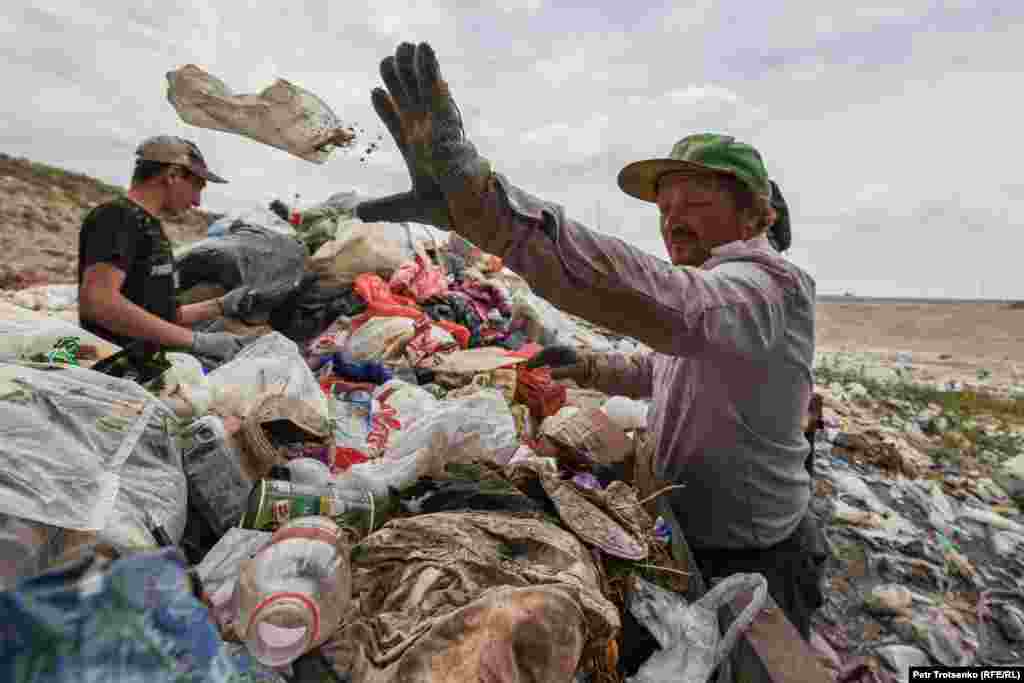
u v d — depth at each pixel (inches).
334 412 74.0
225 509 44.7
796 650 42.7
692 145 65.4
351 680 31.7
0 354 54.9
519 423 80.6
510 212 41.6
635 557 46.8
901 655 108.8
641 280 47.4
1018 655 115.6
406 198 42.8
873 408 298.7
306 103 57.7
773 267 59.9
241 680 27.4
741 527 66.5
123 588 17.0
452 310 136.0
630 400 89.1
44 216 441.1
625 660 45.8
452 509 48.9
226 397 59.9
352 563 40.0
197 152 93.9
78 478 33.7
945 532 156.3
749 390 60.1
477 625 31.0
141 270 90.4
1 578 27.9
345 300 131.0
